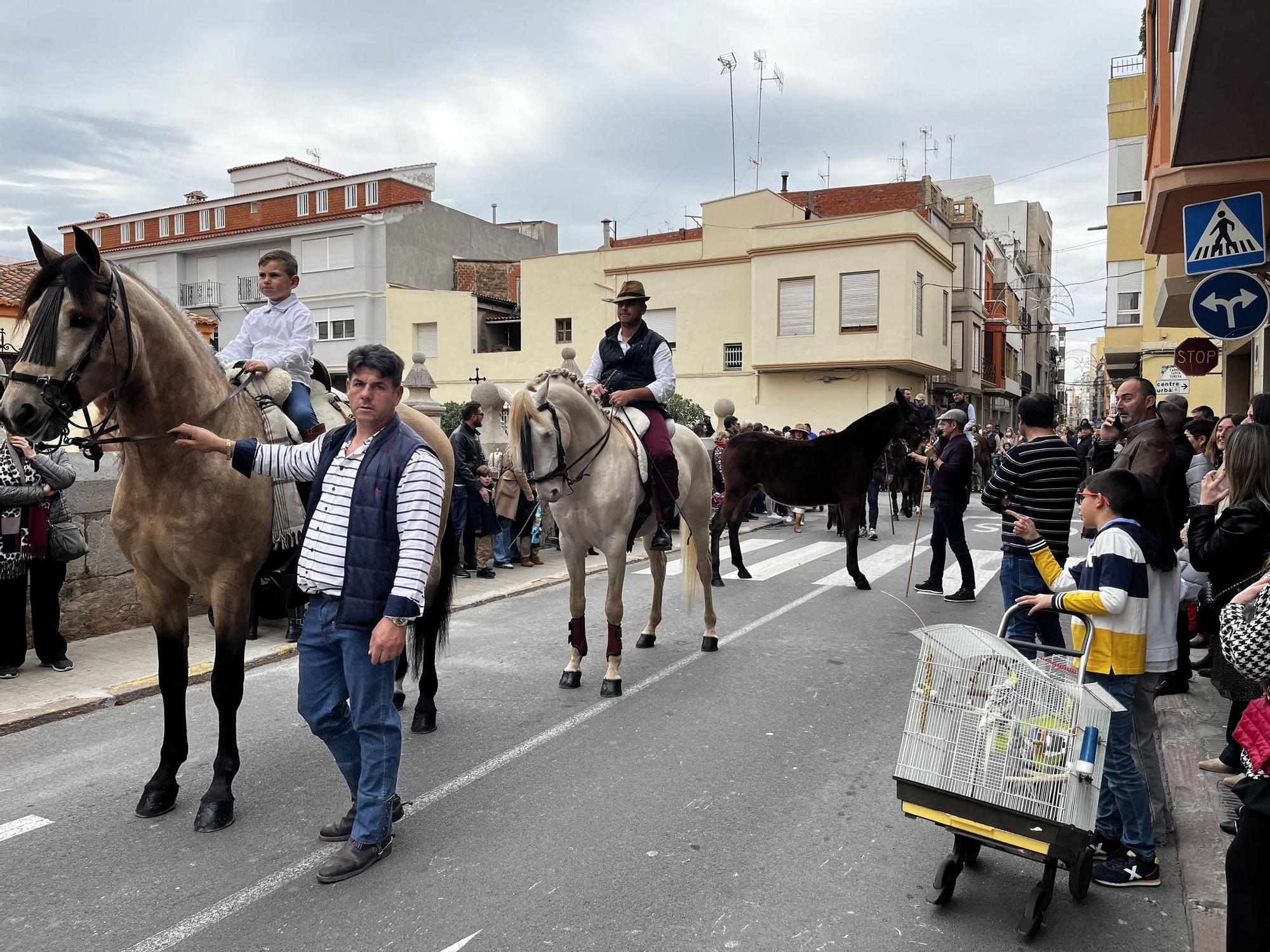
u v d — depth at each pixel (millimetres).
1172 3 7027
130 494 3943
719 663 6723
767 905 3299
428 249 36094
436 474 3473
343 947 3023
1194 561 4078
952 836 3875
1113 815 3613
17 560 5738
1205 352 12930
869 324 26891
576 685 6082
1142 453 5652
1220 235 6414
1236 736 2566
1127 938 3117
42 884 3445
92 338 3469
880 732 5188
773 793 4316
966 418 9078
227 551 3988
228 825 3957
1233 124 6574
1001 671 3086
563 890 3396
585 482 5828
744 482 10000
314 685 3572
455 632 7816
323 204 38438
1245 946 2438
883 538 14438
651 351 6582
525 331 32406
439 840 3818
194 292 37094
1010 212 56906
